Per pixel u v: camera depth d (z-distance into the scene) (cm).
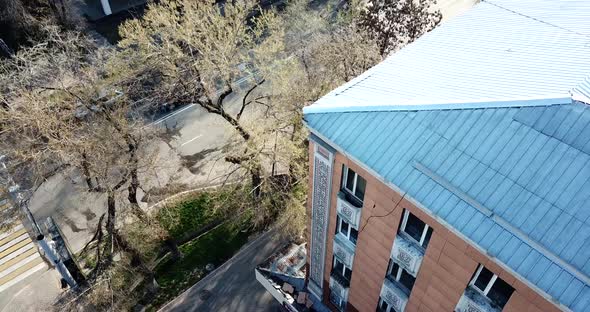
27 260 3019
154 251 2980
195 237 3133
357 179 1719
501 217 1285
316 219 2062
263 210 2944
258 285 2888
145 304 2791
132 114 3209
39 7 4094
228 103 3862
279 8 4878
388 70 1798
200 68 2756
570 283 1175
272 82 2886
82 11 4641
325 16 4531
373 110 1577
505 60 1673
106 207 3291
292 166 2844
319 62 3062
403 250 1673
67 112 2484
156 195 3247
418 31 3509
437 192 1380
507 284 1439
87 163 2316
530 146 1338
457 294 1605
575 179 1259
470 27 1956
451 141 1434
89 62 3653
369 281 2038
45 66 2958
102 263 2572
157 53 2673
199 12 2941
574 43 1686
